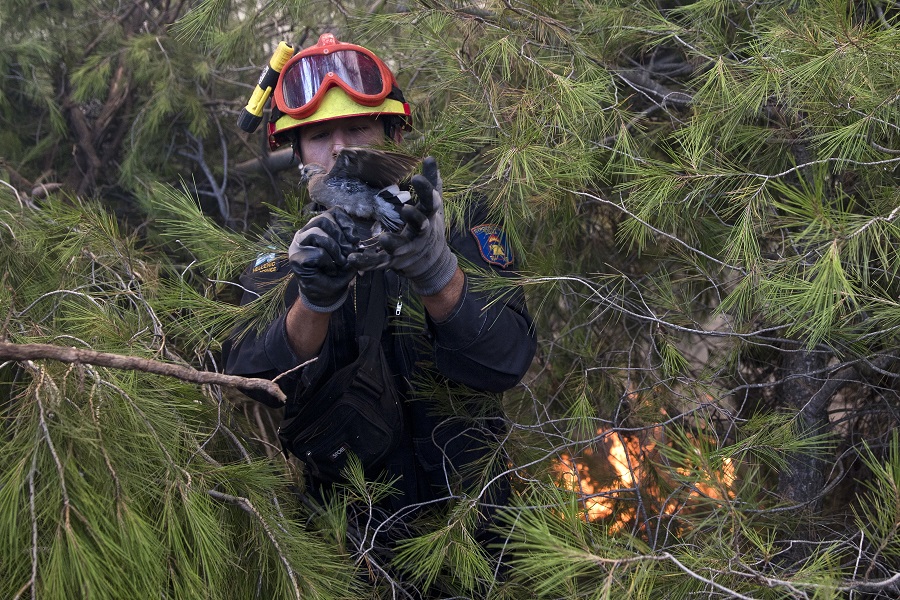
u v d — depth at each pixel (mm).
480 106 1776
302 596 1372
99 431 1222
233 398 2148
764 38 1596
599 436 1686
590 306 2230
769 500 1843
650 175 1597
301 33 2670
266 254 1642
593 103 1688
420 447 1665
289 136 1706
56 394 1242
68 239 1750
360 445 1530
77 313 1595
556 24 1833
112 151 2730
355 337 1567
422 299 1431
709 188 1601
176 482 1317
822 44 1457
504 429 1778
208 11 2074
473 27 1880
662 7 2291
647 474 1939
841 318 1471
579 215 2023
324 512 1604
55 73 2770
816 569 1177
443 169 1639
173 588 1282
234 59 2629
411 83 2189
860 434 1949
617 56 2119
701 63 1970
